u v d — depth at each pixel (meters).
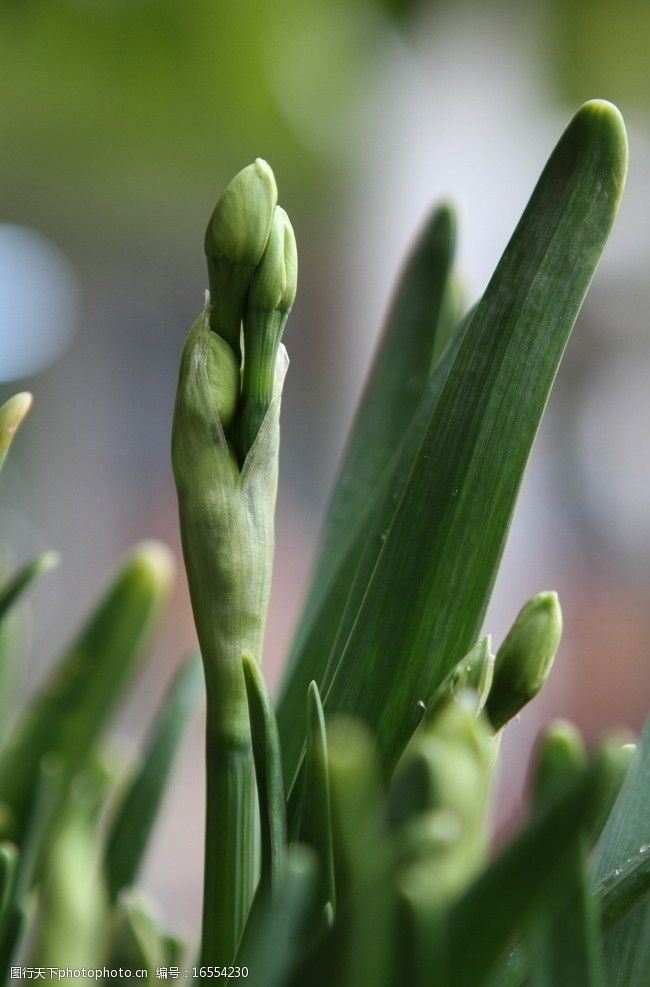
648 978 0.42
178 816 1.64
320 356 2.07
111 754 0.61
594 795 0.35
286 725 0.48
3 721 0.57
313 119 1.73
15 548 2.17
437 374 0.46
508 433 0.43
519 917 0.35
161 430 2.40
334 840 0.38
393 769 0.43
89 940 0.39
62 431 2.29
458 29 1.67
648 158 2.00
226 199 0.42
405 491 0.43
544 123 1.76
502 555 0.43
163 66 1.57
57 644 2.23
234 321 0.43
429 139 1.75
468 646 0.43
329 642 0.48
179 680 0.55
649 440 2.15
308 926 0.40
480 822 0.36
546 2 1.66
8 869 0.45
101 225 2.21
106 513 2.36
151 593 0.56
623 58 1.70
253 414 0.43
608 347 2.18
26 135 1.80
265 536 0.43
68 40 1.49
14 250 2.17
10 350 2.20
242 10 1.50
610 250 2.11
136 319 2.35
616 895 0.41
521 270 0.43
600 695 2.01
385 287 1.91
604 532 2.16
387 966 0.35
